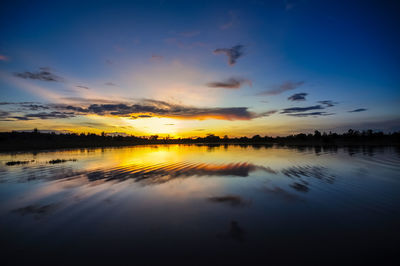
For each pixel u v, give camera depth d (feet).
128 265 8.87
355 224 12.84
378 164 38.32
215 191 20.51
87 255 9.66
